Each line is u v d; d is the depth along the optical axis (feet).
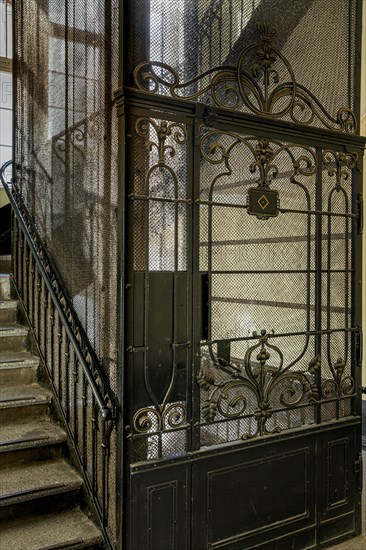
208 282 7.37
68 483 7.55
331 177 8.75
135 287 6.72
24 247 10.64
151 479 6.78
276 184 8.07
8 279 11.51
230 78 7.60
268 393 7.98
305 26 8.50
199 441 7.26
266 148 7.94
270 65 8.05
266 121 7.89
